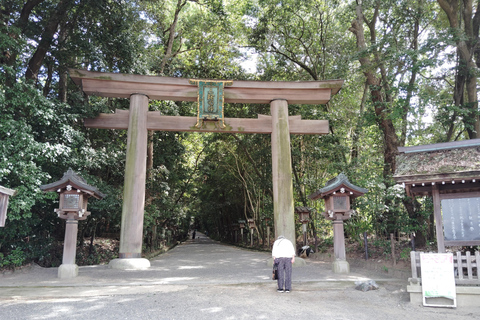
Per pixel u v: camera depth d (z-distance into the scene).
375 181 11.62
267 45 17.42
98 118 12.27
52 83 15.58
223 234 39.31
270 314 5.45
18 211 9.08
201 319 5.16
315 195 10.30
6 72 10.13
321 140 15.62
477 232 6.68
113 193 13.98
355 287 7.49
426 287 6.17
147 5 16.66
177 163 21.77
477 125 11.86
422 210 11.30
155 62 17.55
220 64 19.23
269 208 20.62
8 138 9.34
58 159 11.37
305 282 8.10
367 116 12.98
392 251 9.74
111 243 18.27
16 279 8.61
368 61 13.50
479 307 6.01
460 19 13.01
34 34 11.81
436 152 7.38
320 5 16.14
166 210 20.73
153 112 12.35
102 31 13.15
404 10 13.14
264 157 19.11
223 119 12.56
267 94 12.84
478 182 6.83
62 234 14.62
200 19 18.97
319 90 12.91
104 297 6.56
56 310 5.66
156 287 7.52
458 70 12.30
